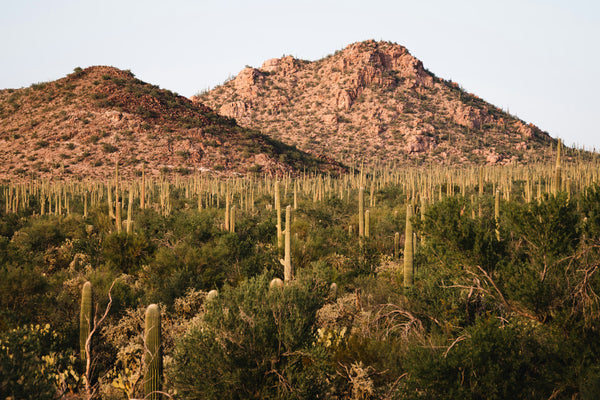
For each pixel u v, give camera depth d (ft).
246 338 22.95
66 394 23.79
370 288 39.52
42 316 33.45
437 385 20.88
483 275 28.14
